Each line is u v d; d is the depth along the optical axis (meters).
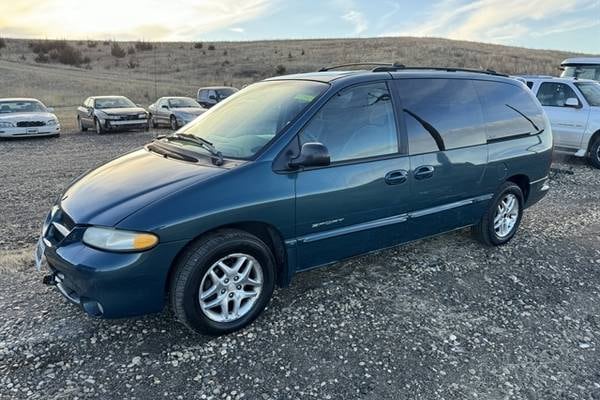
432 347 3.18
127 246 2.82
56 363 2.90
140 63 65.06
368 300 3.77
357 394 2.70
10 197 7.30
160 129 19.33
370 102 3.80
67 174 9.35
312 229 3.46
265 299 3.38
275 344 3.15
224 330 3.19
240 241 3.14
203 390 2.70
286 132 3.38
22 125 15.31
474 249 4.93
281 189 3.25
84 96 33.88
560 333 3.42
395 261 4.55
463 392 2.76
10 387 2.68
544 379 2.90
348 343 3.19
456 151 4.26
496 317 3.61
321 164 3.26
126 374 2.82
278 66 57.34
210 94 21.98
